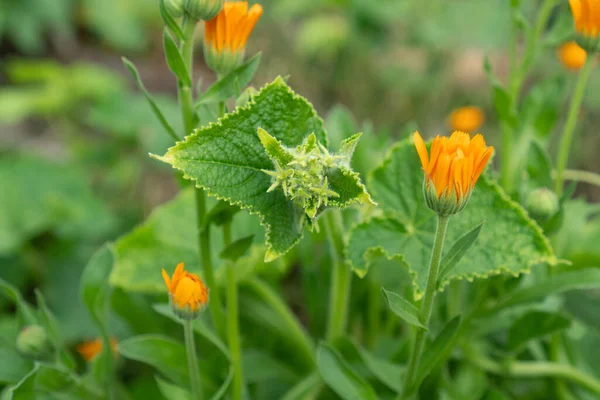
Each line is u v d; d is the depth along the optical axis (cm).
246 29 59
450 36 128
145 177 113
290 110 57
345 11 143
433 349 59
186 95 59
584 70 64
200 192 61
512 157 69
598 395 68
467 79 128
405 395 60
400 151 63
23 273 89
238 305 74
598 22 62
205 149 56
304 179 54
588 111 111
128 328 75
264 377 69
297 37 138
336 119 72
